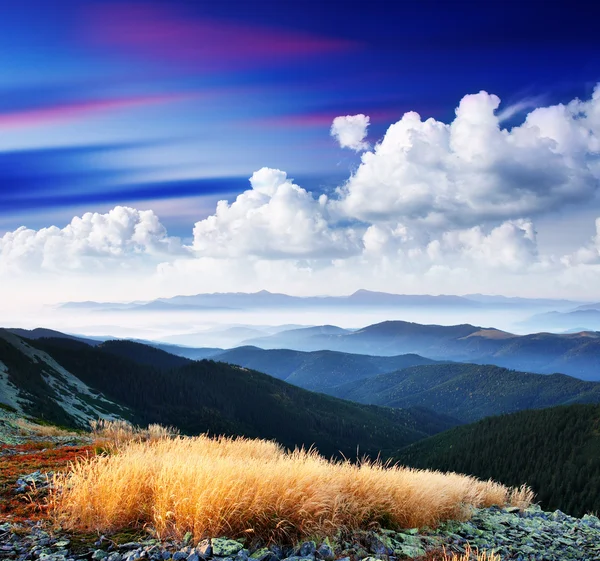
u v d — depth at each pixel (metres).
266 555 5.53
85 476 7.46
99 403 169.50
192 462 7.68
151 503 6.64
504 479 160.75
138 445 12.49
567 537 9.22
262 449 13.76
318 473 8.20
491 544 8.02
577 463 154.88
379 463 10.59
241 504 6.28
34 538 5.75
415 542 7.19
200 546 5.45
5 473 9.54
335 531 6.75
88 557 5.29
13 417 33.91
